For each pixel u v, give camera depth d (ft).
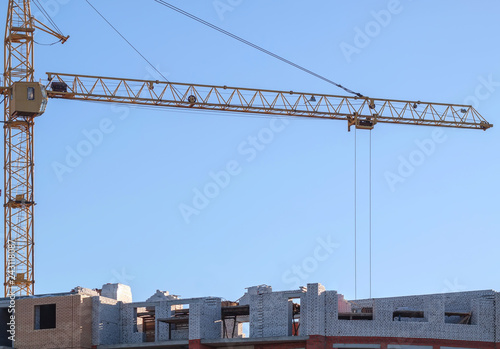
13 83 477.77
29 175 483.92
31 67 489.67
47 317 350.64
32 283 477.36
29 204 481.87
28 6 491.31
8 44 489.26
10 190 480.64
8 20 490.49
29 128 485.97
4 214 481.87
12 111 477.77
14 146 483.51
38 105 472.85
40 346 333.21
